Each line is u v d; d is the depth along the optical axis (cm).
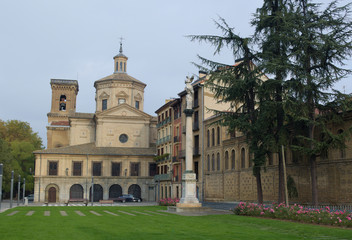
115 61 8350
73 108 8875
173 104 6328
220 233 1656
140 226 1931
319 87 2766
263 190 4003
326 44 2627
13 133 9200
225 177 4762
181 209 3077
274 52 3027
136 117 7850
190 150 3297
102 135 7662
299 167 3484
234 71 3219
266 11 3073
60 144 8275
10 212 3167
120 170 7319
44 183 6912
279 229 1830
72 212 3142
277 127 2972
